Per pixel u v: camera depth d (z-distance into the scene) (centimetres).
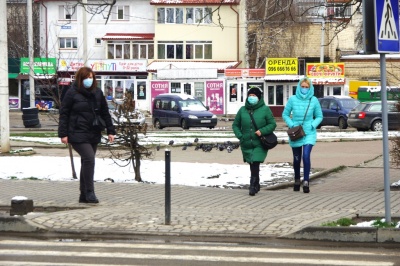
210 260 1059
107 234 1284
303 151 1848
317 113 1877
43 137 4097
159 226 1327
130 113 2047
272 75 7594
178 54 8950
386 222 1243
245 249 1145
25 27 9206
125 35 9125
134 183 1961
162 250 1138
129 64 8469
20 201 1436
